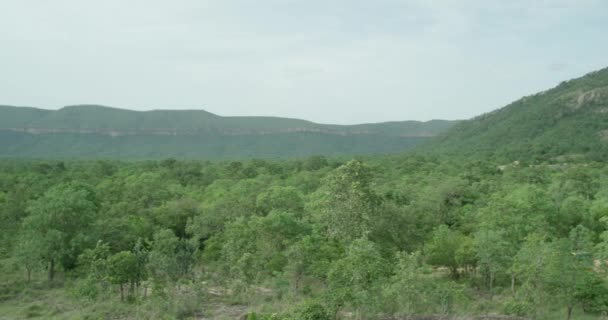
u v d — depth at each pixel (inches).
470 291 1669.5
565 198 2687.0
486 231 1723.7
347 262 1357.0
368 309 1300.4
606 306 1314.0
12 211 2397.9
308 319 1224.2
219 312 1437.0
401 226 1900.8
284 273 1620.3
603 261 1550.2
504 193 2743.6
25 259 1727.4
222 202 2534.5
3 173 3983.8
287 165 5418.3
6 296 1601.9
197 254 1971.0
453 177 3703.3
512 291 1556.3
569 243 1391.5
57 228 1845.5
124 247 1951.3
